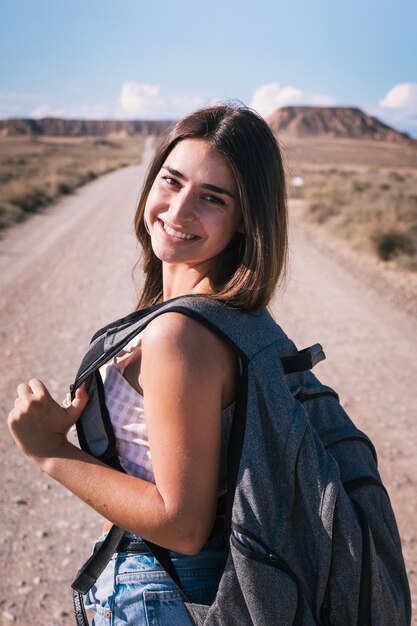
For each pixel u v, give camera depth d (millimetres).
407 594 1218
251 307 1180
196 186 1204
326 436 1278
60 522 3686
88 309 8703
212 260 1299
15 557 3346
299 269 11953
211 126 1204
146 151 121625
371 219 17516
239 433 1073
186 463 1045
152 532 1060
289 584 1028
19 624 2852
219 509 1161
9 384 5801
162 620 1137
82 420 1215
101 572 1185
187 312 1078
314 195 26219
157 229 1276
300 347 7230
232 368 1122
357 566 1054
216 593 1124
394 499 3996
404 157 139000
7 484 4102
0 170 43250
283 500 1074
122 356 1179
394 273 11805
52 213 21234
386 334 7867
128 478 1108
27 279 10727
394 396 5812
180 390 1042
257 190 1196
